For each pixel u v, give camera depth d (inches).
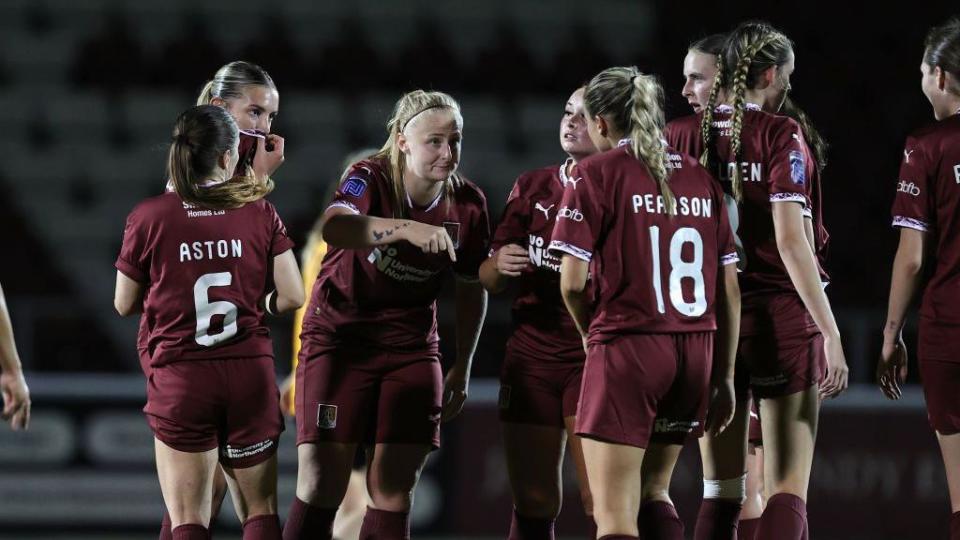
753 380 638.5
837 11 1980.8
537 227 675.4
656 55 1993.1
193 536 589.3
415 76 1937.7
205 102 681.6
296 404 676.7
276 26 2007.9
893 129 1861.5
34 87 1892.2
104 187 1798.7
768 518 613.0
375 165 652.7
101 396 1111.0
